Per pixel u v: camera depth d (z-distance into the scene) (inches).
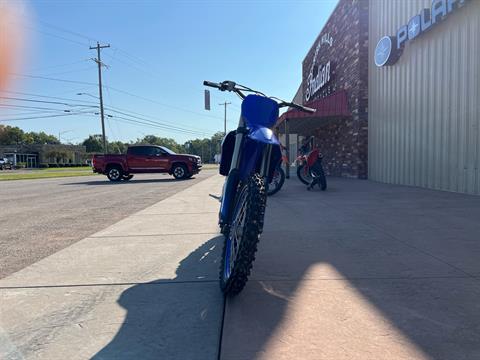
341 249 170.7
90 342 91.4
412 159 452.8
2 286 131.6
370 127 583.8
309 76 1019.9
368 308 107.4
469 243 177.3
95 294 122.4
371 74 575.8
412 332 93.2
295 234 201.5
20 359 84.4
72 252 176.1
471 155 346.9
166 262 157.2
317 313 104.8
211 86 149.8
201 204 342.0
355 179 593.9
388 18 514.0
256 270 142.8
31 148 3169.3
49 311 109.7
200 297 118.4
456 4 356.2
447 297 114.6
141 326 99.2
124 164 787.4
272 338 91.4
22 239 208.8
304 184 520.4
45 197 448.5
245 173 132.5
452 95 373.7
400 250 167.5
